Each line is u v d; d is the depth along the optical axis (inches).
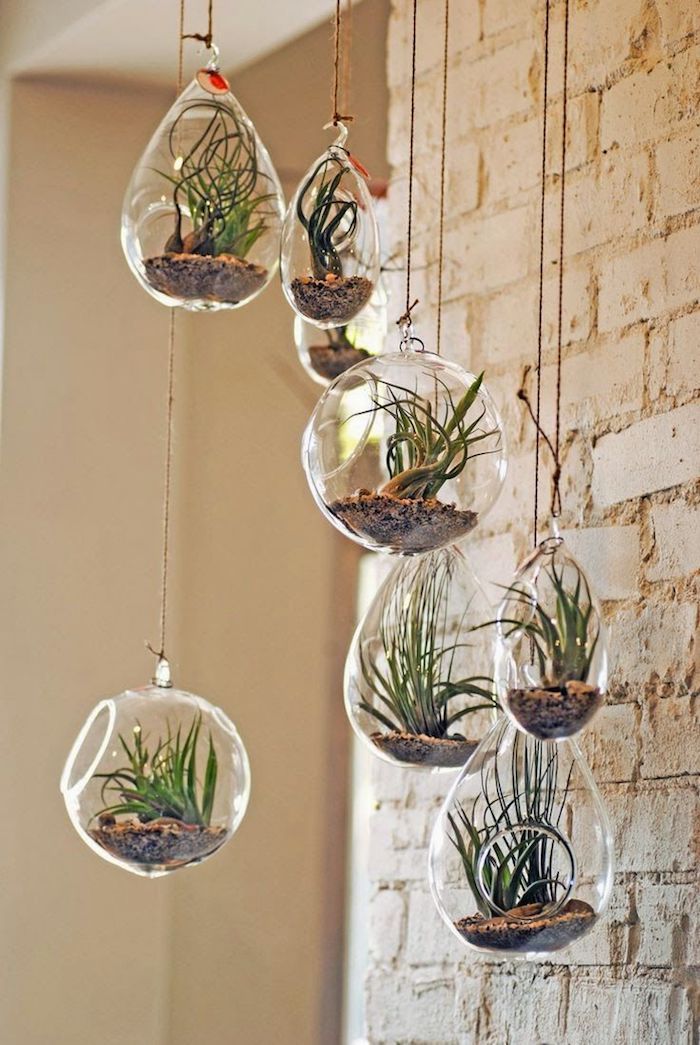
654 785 83.0
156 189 79.1
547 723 67.7
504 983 94.0
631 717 84.9
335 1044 178.7
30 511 157.0
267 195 80.2
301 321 102.2
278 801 180.4
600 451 88.9
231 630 177.6
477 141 102.1
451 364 73.0
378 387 70.9
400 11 111.0
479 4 102.5
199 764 79.4
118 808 78.9
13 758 155.2
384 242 111.4
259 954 175.5
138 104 157.8
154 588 163.9
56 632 157.9
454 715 79.4
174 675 166.1
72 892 158.7
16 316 155.6
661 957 81.7
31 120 154.6
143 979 163.2
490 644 80.2
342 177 78.9
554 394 93.4
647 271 86.0
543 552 69.6
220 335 176.9
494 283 99.6
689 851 80.4
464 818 72.0
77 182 156.6
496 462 72.0
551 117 94.5
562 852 71.4
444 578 80.1
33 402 157.1
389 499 70.6
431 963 101.3
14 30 151.3
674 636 82.4
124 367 161.8
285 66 153.7
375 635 80.3
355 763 185.9
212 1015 170.9
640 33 87.4
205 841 79.6
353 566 187.2
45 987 157.2
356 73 153.6
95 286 159.2
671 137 84.8
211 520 174.9
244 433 178.9
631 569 85.9
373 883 107.7
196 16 130.9
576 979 87.5
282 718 181.5
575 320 91.5
